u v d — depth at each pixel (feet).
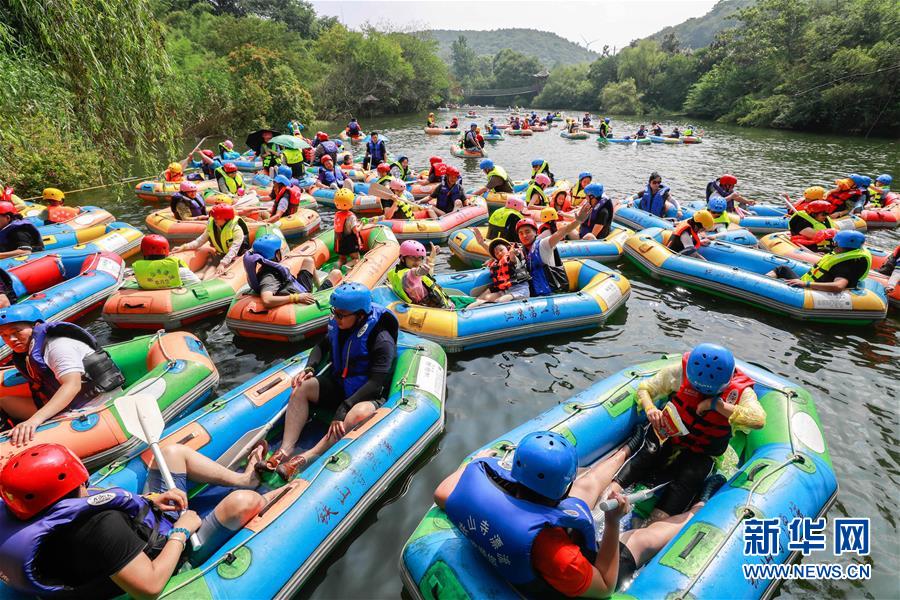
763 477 10.12
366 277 22.02
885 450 13.23
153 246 18.85
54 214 29.50
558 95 262.88
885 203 36.81
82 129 29.17
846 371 16.90
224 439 12.37
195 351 15.37
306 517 9.72
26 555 6.39
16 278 19.36
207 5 162.91
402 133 98.99
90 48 26.58
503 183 36.86
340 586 9.66
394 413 12.41
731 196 34.14
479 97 359.25
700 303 22.11
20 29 27.20
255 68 107.04
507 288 20.15
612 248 26.53
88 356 12.52
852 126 103.81
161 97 31.63
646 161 63.93
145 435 9.62
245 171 55.77
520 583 7.51
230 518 9.03
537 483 7.04
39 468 6.39
